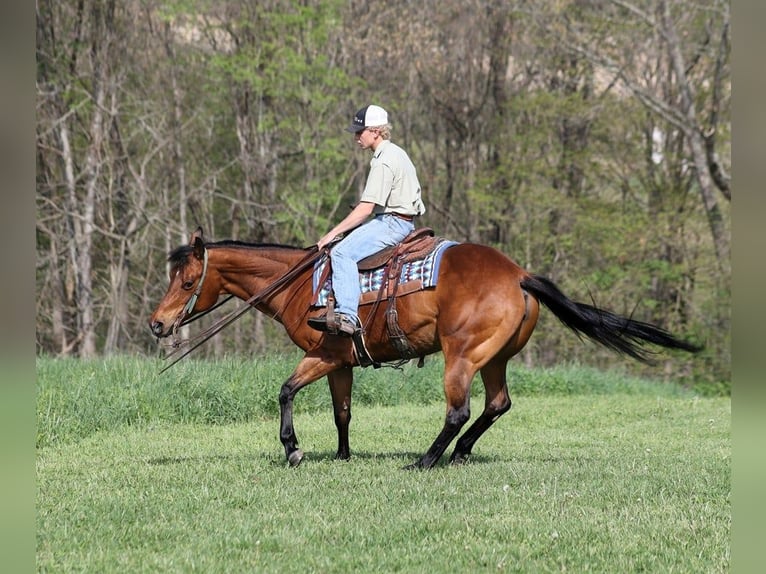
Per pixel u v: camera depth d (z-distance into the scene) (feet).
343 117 96.58
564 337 97.14
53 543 21.68
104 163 95.20
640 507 25.17
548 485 27.76
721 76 97.60
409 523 23.18
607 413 51.34
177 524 23.32
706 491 27.32
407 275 29.30
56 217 92.38
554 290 29.27
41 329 96.37
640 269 97.09
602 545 21.67
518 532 22.59
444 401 57.16
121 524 23.45
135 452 35.94
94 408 42.42
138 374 47.93
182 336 93.71
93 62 94.12
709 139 95.25
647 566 20.40
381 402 55.26
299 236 93.15
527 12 95.20
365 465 30.94
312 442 38.83
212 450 36.42
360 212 29.99
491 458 33.99
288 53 89.20
